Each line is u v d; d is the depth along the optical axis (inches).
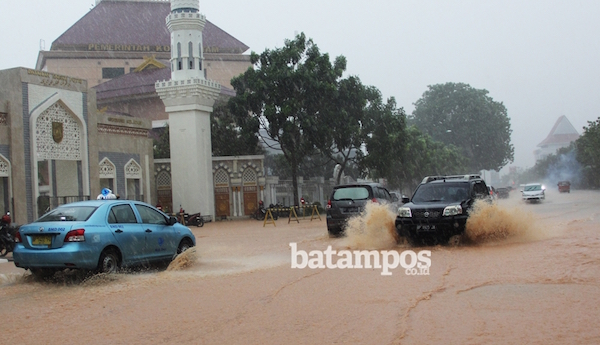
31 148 1011.9
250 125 1486.2
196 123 1429.6
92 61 2327.8
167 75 2079.2
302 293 335.3
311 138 1477.6
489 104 3801.7
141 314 296.2
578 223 734.5
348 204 689.0
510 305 282.7
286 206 1576.0
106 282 400.5
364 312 280.5
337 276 391.9
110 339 249.0
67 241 391.9
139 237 439.2
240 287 364.2
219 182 1560.0
